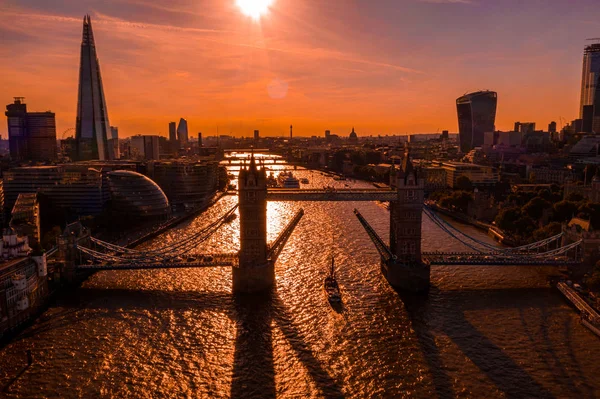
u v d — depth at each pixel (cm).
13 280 16288
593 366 13575
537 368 13500
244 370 13512
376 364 13788
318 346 14800
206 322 16450
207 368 13600
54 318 16912
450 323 16338
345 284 19988
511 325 16175
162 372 13388
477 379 12988
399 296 18675
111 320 16688
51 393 12406
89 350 14588
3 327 15425
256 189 19338
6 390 12475
